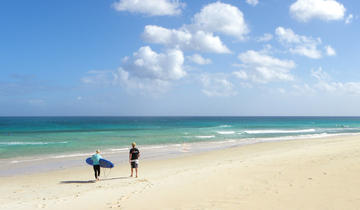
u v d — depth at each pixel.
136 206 7.26
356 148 17.78
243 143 29.61
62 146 26.94
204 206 6.86
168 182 10.16
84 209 7.33
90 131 48.66
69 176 14.30
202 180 9.88
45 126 70.75
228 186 8.75
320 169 10.42
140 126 71.62
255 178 9.69
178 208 6.84
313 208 6.21
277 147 24.92
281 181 8.97
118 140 32.62
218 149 24.78
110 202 7.84
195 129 55.41
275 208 6.37
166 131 48.41
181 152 23.06
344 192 7.27
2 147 26.05
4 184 12.58
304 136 39.31
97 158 12.91
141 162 18.47
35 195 10.30
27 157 20.42
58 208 7.64
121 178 13.27
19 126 70.31
